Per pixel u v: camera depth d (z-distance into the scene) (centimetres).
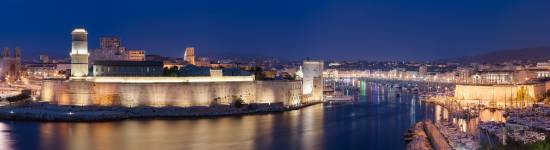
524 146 14788
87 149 19700
